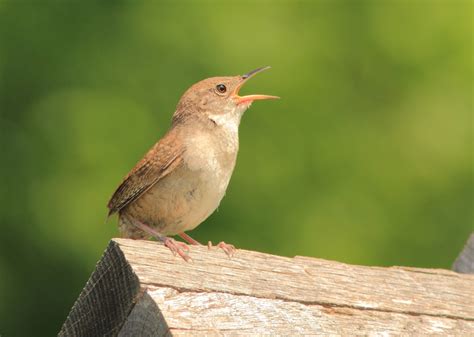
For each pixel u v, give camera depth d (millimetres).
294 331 6062
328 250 14898
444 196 15477
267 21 15867
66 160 15359
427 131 15836
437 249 15273
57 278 15312
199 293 6035
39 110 15742
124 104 15516
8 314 15430
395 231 15234
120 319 6086
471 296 6680
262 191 15172
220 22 15742
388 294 6520
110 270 6191
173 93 15547
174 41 15875
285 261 6523
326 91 15773
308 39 15938
